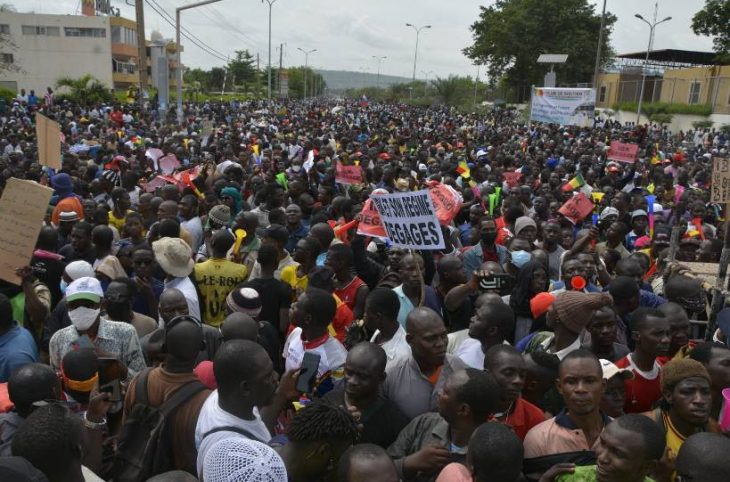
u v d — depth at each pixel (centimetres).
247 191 1188
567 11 6838
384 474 254
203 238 812
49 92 3825
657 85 5428
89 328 443
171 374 345
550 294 510
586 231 723
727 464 253
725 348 379
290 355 438
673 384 335
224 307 594
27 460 226
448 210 643
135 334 463
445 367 390
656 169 1828
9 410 340
